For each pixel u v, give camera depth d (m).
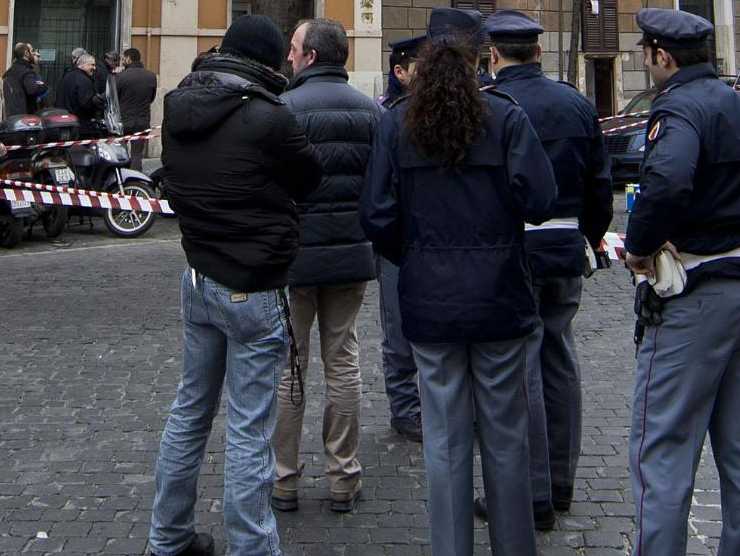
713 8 23.69
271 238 3.34
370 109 4.11
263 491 3.40
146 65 18.95
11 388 5.87
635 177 15.72
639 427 3.17
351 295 4.17
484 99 3.20
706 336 3.05
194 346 3.53
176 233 12.16
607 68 23.20
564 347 4.11
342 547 3.87
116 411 5.48
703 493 4.36
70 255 10.58
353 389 4.17
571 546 3.87
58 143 11.12
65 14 19.06
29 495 4.34
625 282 9.16
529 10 22.33
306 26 4.12
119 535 3.95
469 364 3.33
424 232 3.26
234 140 3.30
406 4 21.14
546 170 3.22
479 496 4.24
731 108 3.09
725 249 3.05
